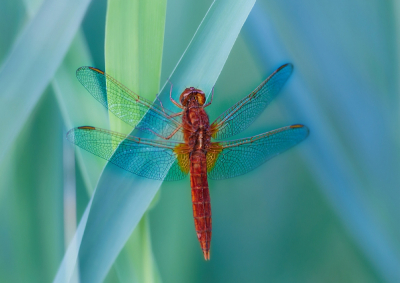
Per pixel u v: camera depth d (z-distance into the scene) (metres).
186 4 0.52
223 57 0.51
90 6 0.52
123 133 0.51
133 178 0.51
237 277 0.52
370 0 0.51
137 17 0.51
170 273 0.52
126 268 0.51
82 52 0.51
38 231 0.52
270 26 0.52
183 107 0.52
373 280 0.52
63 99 0.51
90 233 0.50
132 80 0.51
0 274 0.51
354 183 0.51
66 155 0.52
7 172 0.52
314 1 0.51
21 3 0.52
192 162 0.52
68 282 0.50
